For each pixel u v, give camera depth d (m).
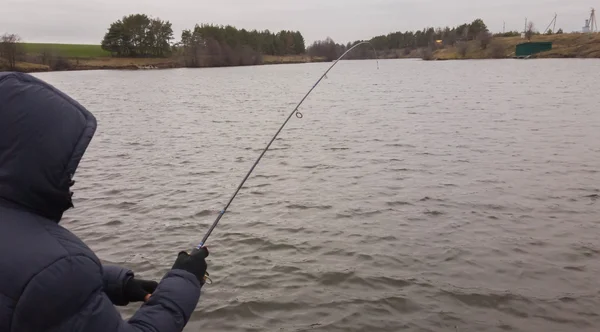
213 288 5.59
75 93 39.38
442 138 14.75
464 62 99.25
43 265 1.70
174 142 15.55
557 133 15.05
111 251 6.68
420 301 5.26
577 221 7.46
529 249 6.49
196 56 111.75
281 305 5.22
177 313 2.12
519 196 8.71
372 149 13.41
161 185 10.11
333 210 8.21
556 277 5.74
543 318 4.93
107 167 11.89
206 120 21.52
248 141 15.49
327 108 25.56
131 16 113.00
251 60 114.31
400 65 102.06
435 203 8.43
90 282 1.80
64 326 1.74
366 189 9.41
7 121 1.76
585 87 32.91
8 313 1.66
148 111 25.78
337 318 4.97
